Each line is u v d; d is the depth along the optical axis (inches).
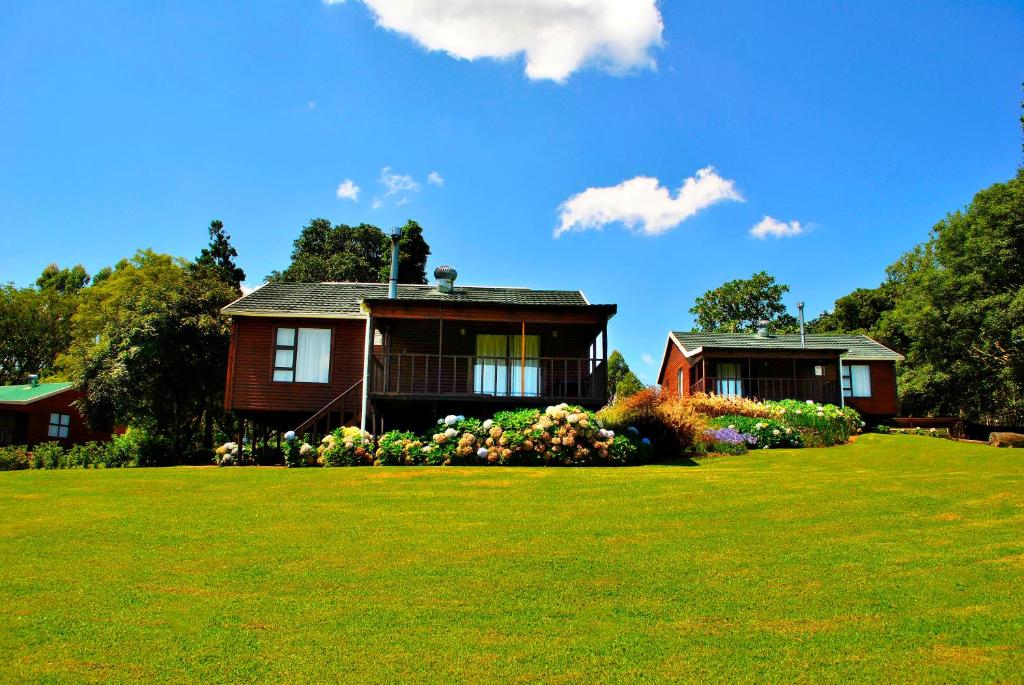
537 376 795.4
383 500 421.1
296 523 361.7
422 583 264.4
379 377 788.0
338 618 229.8
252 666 194.1
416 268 1729.8
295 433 640.4
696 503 403.9
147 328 903.7
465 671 190.7
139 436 914.1
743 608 234.5
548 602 243.1
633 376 1747.0
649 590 253.9
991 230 1210.0
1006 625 215.0
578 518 368.2
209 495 442.6
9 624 225.0
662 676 186.4
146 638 213.3
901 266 1873.8
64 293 2116.1
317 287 908.0
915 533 326.3
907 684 179.3
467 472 534.6
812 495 423.8
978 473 508.7
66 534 341.4
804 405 892.0
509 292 873.5
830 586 254.2
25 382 1813.5
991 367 1274.6
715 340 1218.6
